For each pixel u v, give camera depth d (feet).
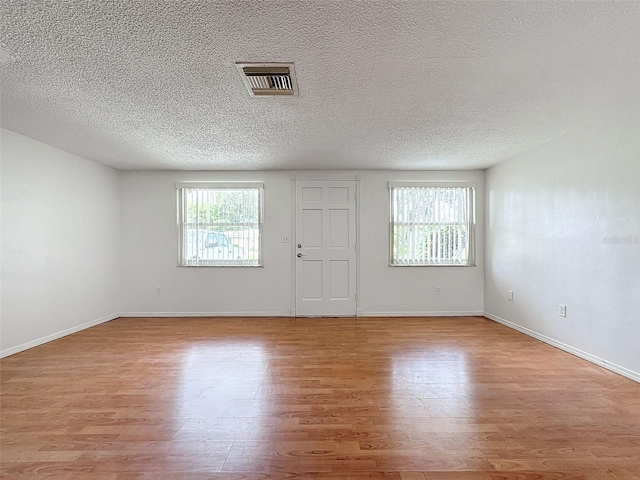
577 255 11.58
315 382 9.35
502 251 16.19
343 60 7.22
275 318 17.37
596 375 9.85
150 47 6.68
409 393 8.67
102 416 7.54
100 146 13.55
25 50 6.75
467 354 11.70
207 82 8.16
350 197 17.90
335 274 17.90
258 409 7.86
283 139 12.62
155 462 5.99
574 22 5.95
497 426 7.13
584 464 5.93
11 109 9.78
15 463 5.96
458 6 5.55
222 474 5.69
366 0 5.41
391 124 11.05
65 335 14.20
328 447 6.42
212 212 17.93
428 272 17.89
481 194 17.88
